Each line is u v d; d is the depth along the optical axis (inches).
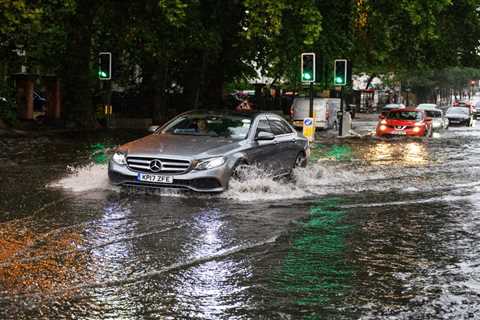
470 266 304.3
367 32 1435.8
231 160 487.5
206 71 1571.1
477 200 506.3
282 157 566.9
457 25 1608.0
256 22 1106.1
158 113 1540.4
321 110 1654.8
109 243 333.7
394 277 283.4
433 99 4995.1
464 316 234.5
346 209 454.0
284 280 275.6
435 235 373.4
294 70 1774.1
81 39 1261.1
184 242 339.9
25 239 338.0
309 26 1138.7
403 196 522.0
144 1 1207.6
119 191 494.0
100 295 250.8
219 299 248.7
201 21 1272.1
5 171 613.3
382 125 1374.3
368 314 234.7
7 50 1296.8
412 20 1300.4
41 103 1830.7
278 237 358.3
